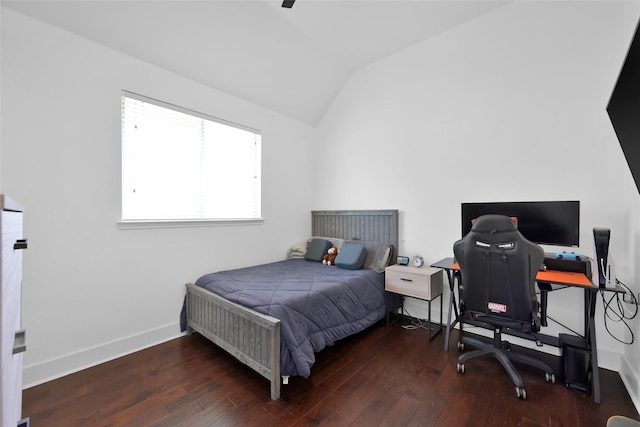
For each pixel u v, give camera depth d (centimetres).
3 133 172
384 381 184
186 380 185
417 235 296
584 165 209
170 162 258
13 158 176
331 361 210
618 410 156
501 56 245
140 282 231
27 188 180
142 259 232
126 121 230
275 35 266
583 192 209
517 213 220
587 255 206
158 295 241
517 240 166
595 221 204
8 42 173
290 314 183
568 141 215
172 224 250
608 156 200
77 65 200
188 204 271
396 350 227
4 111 173
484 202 235
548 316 222
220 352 223
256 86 306
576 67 212
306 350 177
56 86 191
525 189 233
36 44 183
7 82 173
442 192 279
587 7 208
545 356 218
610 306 196
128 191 232
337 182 369
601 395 168
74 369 195
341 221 359
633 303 176
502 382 183
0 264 53
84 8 189
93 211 207
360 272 274
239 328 193
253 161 328
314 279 246
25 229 179
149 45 226
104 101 212
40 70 185
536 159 228
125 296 222
